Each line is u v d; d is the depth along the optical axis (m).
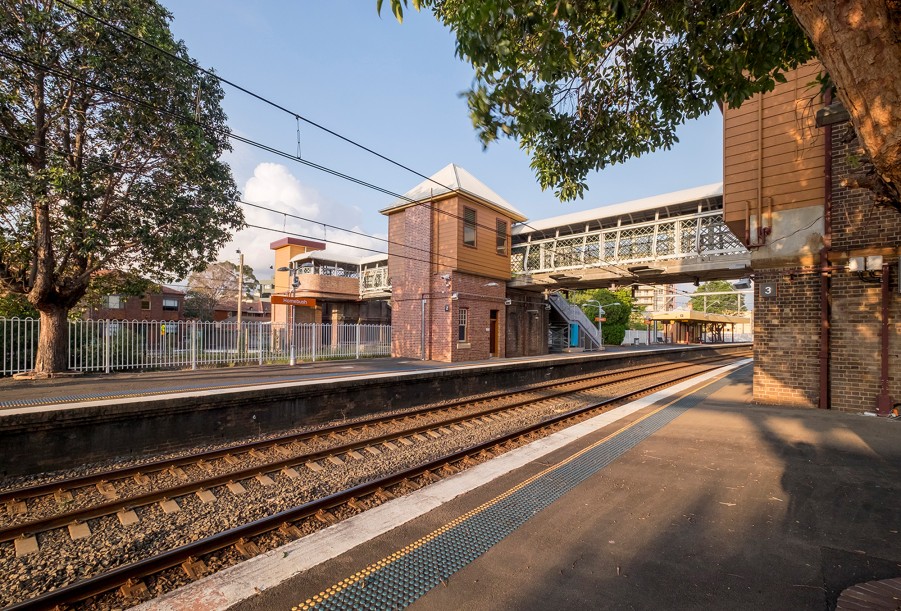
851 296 9.06
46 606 3.12
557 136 5.35
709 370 21.31
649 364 25.66
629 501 4.60
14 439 6.04
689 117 5.36
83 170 11.30
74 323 13.80
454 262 20.31
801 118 9.53
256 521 4.23
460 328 20.80
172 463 6.32
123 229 12.21
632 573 3.25
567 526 4.04
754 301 10.30
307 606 2.94
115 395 9.28
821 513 4.23
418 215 21.80
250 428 8.52
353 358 21.20
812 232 9.48
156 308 36.81
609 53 4.84
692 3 4.50
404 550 3.64
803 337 9.65
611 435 7.52
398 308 22.66
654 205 19.16
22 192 10.30
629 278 20.25
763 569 3.28
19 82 10.68
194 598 3.04
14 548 4.11
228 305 44.16
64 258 12.62
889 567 3.28
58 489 5.41
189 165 12.40
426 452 7.35
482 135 4.18
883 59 1.99
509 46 3.66
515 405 11.29
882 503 4.44
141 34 10.95
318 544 3.76
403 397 11.61
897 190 2.23
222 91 13.24
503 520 4.19
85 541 4.27
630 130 5.68
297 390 9.22
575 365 19.34
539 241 23.56
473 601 2.95
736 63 4.55
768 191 9.96
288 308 29.66
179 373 14.09
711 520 4.11
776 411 9.19
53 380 11.96
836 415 8.59
